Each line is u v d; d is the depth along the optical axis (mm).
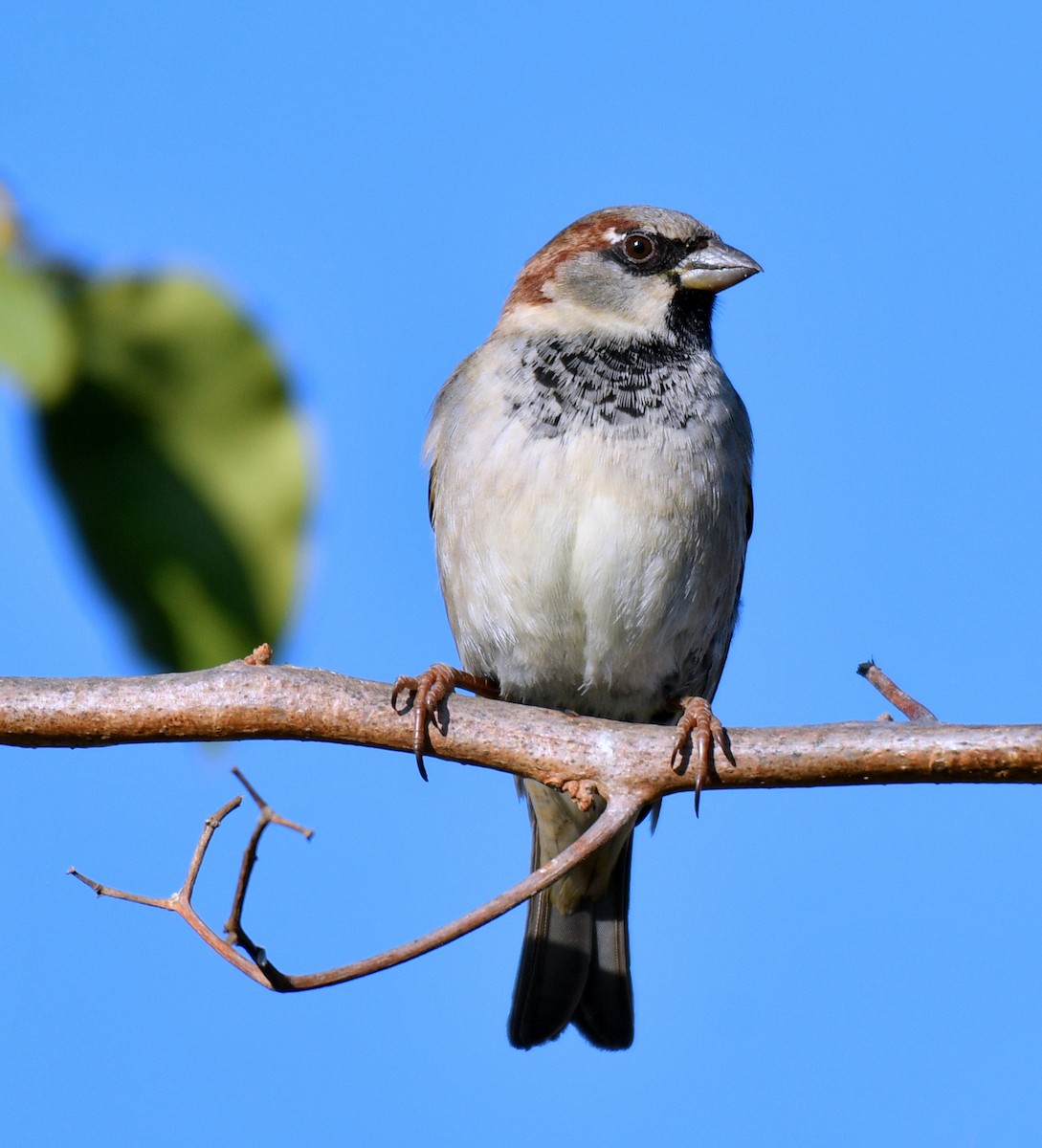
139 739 6531
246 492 3590
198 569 3586
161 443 3527
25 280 3268
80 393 3441
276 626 3629
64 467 3494
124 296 3404
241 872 5152
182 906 5246
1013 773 6219
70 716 6445
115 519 3543
